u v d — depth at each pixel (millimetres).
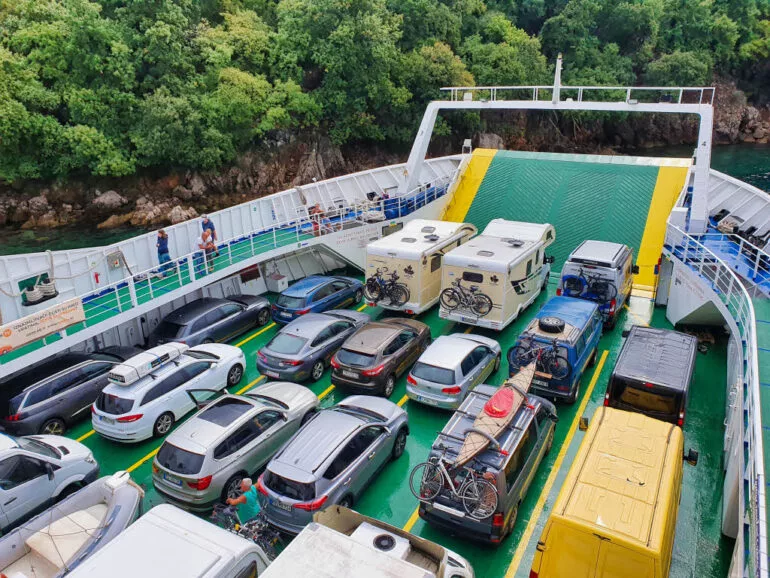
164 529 6668
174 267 14945
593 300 14727
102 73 35188
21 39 33844
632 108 17297
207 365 12766
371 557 5984
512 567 8398
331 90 41469
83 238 35031
